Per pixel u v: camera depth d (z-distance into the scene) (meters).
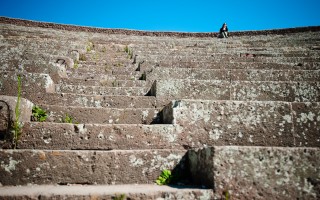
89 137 3.39
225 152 2.46
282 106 3.51
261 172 2.42
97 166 2.93
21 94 4.39
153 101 4.70
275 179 2.40
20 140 3.26
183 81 4.82
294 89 4.73
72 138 3.36
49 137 3.33
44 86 4.52
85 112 4.08
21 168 2.82
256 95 4.74
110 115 4.13
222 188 2.38
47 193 2.35
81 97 4.59
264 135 3.42
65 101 4.52
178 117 3.50
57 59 7.61
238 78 6.06
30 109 3.83
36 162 2.85
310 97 4.68
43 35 13.82
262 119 3.48
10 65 5.72
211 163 2.46
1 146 3.19
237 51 11.47
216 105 3.55
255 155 2.46
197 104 3.56
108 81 6.07
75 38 13.98
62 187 2.68
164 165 3.07
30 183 2.80
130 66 8.83
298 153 2.46
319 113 3.46
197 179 2.82
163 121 4.07
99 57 10.36
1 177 2.77
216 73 6.11
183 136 3.45
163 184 2.90
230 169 2.42
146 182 2.97
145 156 3.05
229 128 3.46
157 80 4.82
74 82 5.90
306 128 3.43
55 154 2.91
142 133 3.44
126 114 4.17
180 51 11.48
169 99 4.73
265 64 7.52
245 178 2.40
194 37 19.02
